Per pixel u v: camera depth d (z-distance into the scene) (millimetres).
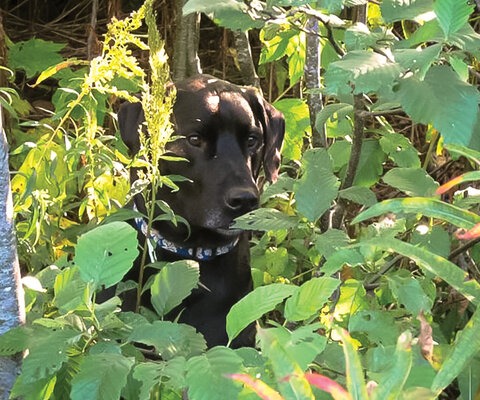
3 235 1734
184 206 2865
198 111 2914
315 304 1438
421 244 2393
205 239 2838
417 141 4379
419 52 1799
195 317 2812
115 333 1665
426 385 1355
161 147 2188
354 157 2738
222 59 5145
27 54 4574
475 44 1768
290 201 3266
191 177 2883
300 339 1338
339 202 2910
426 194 2445
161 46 2049
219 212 2791
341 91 1821
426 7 2053
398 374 1125
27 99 5270
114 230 1652
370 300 2502
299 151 3699
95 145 2949
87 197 2896
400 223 2324
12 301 1768
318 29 3080
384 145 3051
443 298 3004
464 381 1478
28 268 2824
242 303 1464
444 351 1478
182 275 1835
